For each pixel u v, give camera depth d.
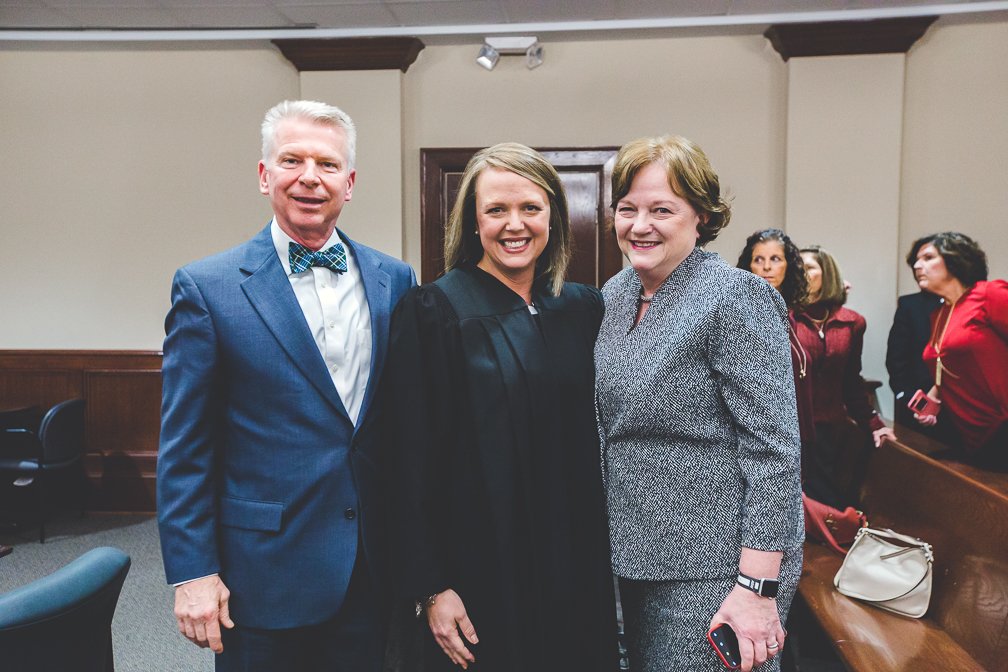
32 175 4.37
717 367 1.18
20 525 3.97
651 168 1.22
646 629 1.29
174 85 4.31
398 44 4.05
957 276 2.39
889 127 3.92
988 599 1.64
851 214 3.96
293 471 1.31
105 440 4.36
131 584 3.09
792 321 2.45
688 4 3.77
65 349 4.41
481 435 1.25
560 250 1.38
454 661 1.27
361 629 1.36
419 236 4.33
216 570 1.27
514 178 1.26
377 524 1.40
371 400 1.38
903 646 1.72
